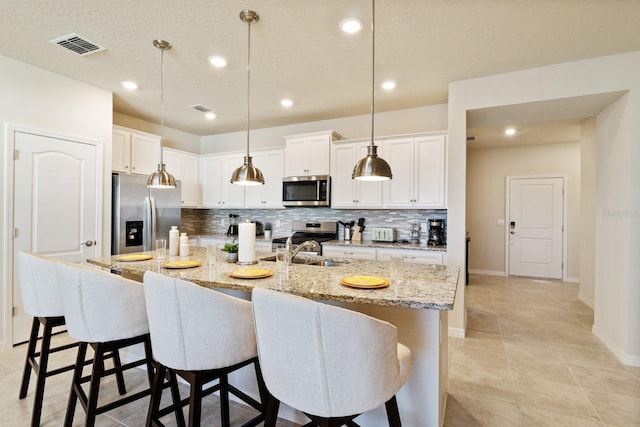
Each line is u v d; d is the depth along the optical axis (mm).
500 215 6379
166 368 1569
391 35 2480
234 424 1912
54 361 2703
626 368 2604
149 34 2482
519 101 3035
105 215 3580
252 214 5496
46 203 3105
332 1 2082
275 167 4863
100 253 3516
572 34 2430
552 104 3045
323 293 1542
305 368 1118
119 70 3107
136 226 3912
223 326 1382
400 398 1724
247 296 2098
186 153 5180
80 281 1622
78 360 1810
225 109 4289
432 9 2158
